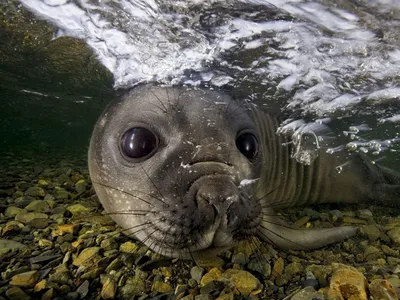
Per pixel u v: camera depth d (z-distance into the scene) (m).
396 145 0.71
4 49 0.62
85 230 0.42
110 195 0.39
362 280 0.30
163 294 0.31
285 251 0.39
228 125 0.37
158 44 0.44
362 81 0.50
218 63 0.44
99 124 0.43
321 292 0.30
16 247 0.37
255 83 0.48
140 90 0.43
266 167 0.50
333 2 0.34
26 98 1.07
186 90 0.41
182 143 0.34
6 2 0.44
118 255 0.36
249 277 0.32
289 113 0.56
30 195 0.55
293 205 0.58
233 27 0.40
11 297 0.28
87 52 0.54
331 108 0.57
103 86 0.65
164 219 0.31
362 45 0.41
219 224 0.30
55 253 0.36
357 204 0.58
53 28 0.49
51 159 0.94
